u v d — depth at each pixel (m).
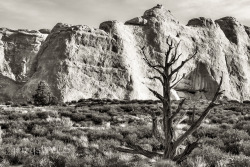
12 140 14.37
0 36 163.62
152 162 10.05
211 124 23.28
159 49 135.00
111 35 128.25
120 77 119.62
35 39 165.12
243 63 163.12
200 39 153.12
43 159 10.38
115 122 25.58
